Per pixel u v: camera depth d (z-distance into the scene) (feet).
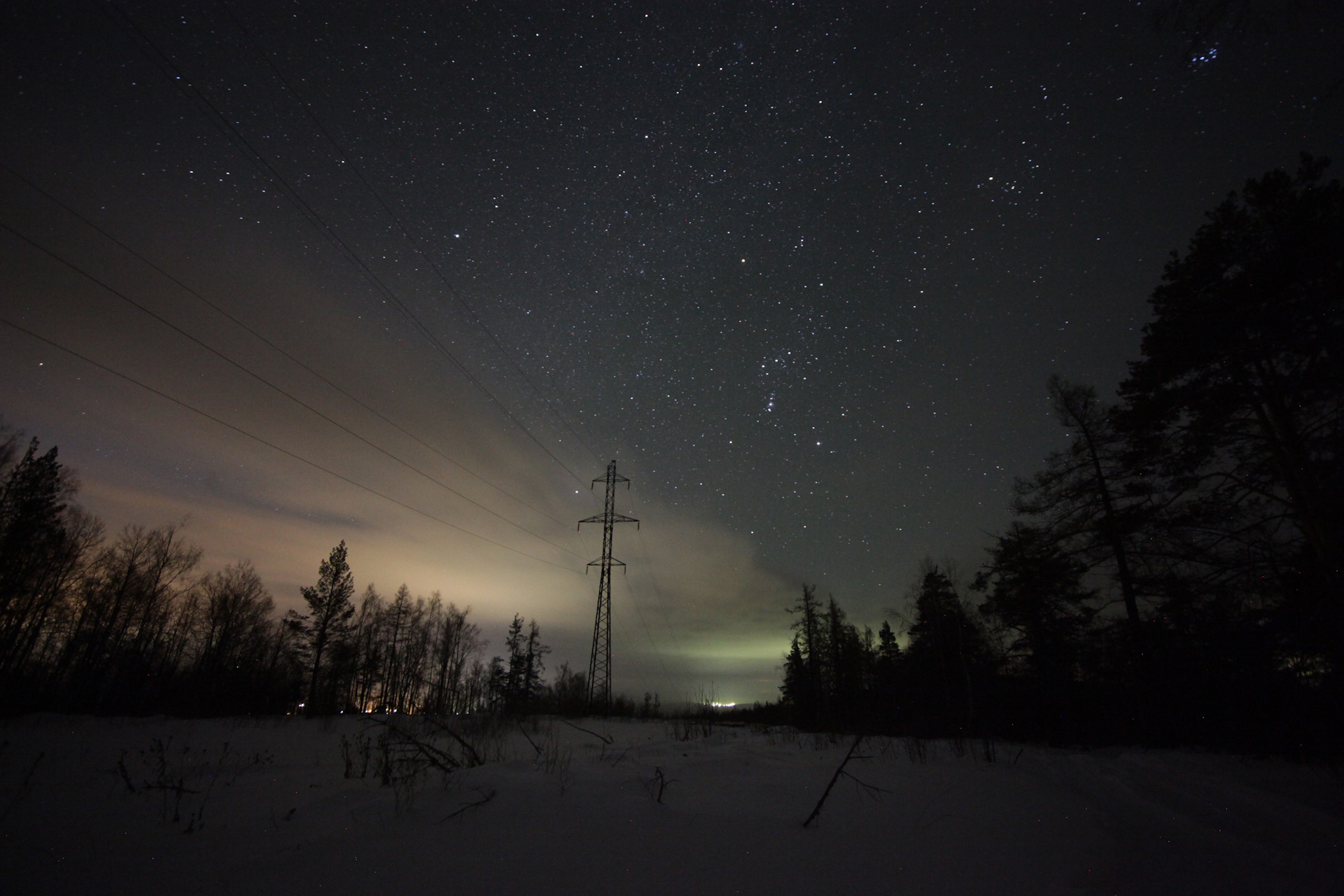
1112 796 26.84
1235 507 56.13
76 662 113.50
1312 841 19.71
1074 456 74.79
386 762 24.62
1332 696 44.50
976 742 56.39
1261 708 48.21
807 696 153.58
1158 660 61.00
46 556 102.78
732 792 24.12
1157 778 31.07
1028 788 27.81
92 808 19.43
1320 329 47.83
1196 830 21.08
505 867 14.70
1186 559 60.23
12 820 17.81
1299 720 44.24
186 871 14.12
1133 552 66.03
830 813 21.44
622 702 114.93
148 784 22.85
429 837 16.52
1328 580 44.80
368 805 19.69
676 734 57.41
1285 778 32.19
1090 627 70.90
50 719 68.08
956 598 106.63
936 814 21.84
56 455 102.22
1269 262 49.62
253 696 137.49
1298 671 48.03
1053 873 16.03
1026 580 82.74
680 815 19.86
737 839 17.71
